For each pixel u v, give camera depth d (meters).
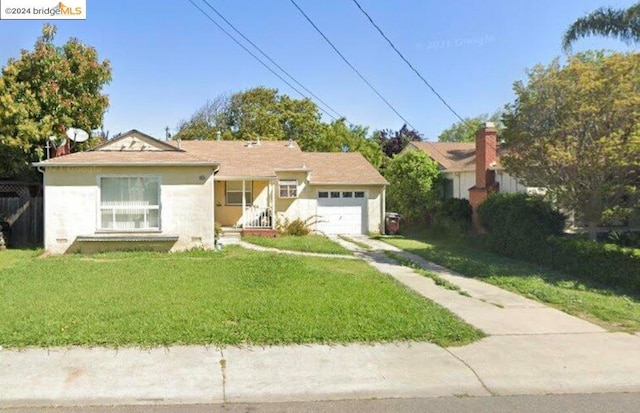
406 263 12.25
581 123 10.57
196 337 5.58
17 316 6.23
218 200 20.41
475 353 5.39
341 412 4.02
